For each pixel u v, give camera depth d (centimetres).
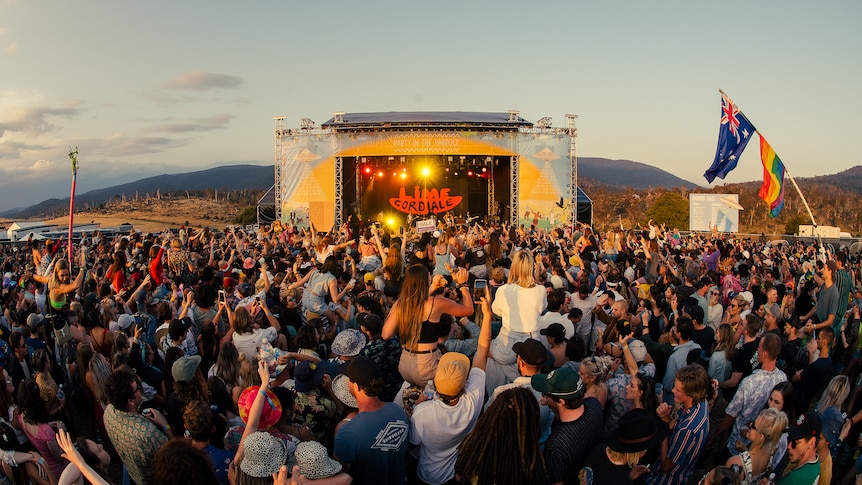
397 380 528
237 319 630
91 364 549
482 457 343
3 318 852
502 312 549
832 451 519
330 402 480
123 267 1008
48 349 741
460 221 3067
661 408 449
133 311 899
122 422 411
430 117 3123
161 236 2055
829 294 898
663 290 1048
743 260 1592
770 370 551
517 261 547
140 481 410
